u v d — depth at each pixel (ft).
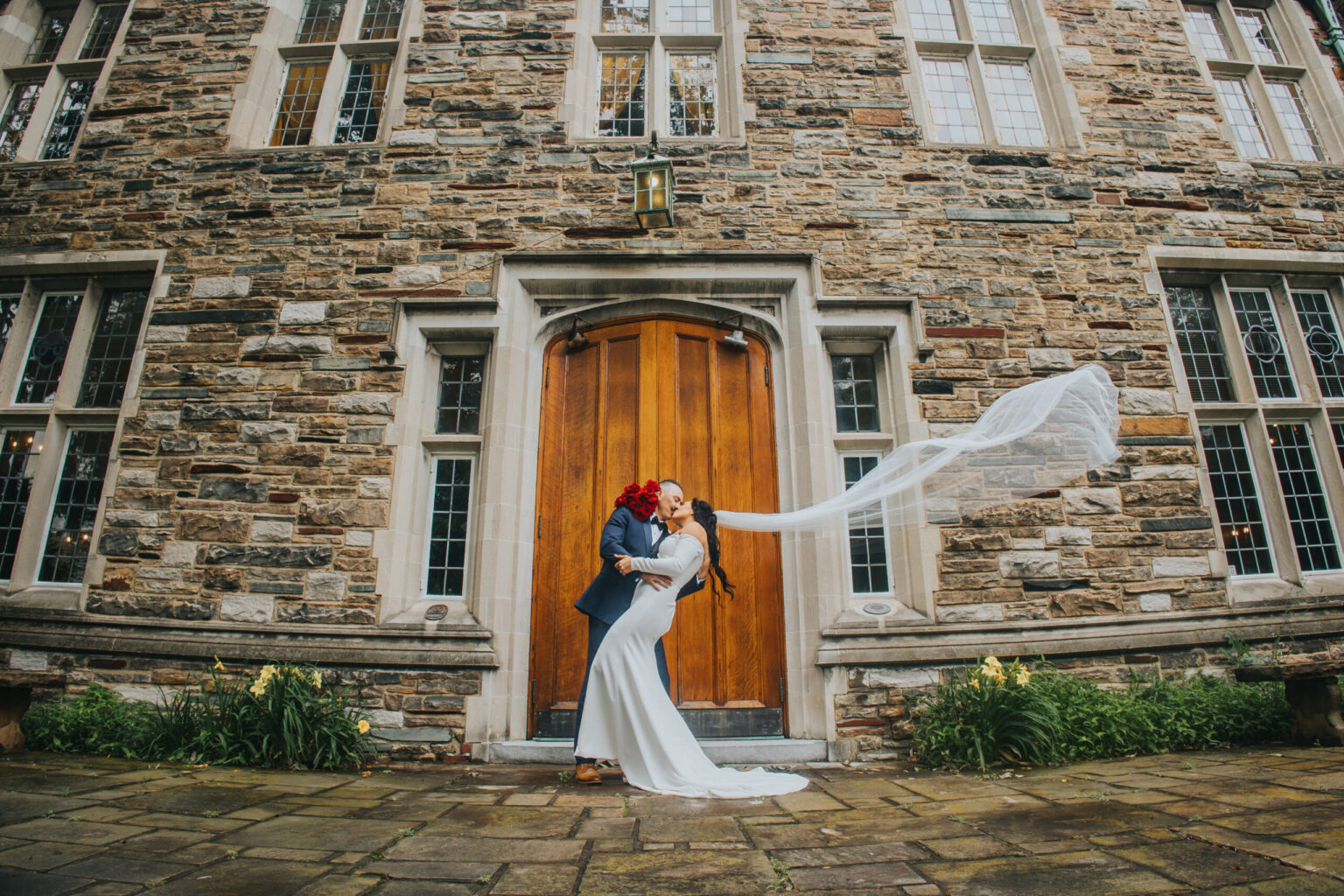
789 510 15.05
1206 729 12.52
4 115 19.33
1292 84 20.84
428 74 17.94
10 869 6.19
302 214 16.78
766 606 14.57
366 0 19.99
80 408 16.28
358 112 18.75
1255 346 17.72
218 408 15.37
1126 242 17.25
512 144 17.24
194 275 16.40
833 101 17.90
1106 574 14.83
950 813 8.47
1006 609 14.46
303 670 13.24
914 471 14.48
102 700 13.10
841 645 13.87
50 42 20.40
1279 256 17.57
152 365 15.72
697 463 15.40
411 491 14.99
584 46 18.44
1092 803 8.64
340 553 14.35
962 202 17.19
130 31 18.88
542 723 13.88
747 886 6.01
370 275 16.26
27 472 16.11
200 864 6.47
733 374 16.03
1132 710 12.37
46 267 16.70
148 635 13.92
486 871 6.39
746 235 16.58
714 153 17.20
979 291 16.48
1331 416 17.25
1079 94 18.79
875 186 17.17
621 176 16.99
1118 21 19.72
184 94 18.19
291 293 16.16
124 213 17.06
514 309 15.90
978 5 20.39
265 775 10.73
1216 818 7.67
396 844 7.18
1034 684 12.55
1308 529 16.44
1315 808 7.88
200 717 12.18
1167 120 18.63
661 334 16.14
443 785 10.50
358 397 15.38
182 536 14.52
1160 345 16.51
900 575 15.01
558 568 14.85
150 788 9.35
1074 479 15.30
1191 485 15.61
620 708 10.41
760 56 18.28
